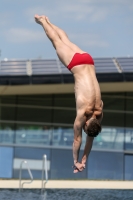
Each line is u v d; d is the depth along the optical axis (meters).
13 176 57.66
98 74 52.84
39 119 58.97
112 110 59.09
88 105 17.72
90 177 57.84
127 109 59.22
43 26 19.86
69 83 52.59
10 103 58.91
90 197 32.34
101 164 58.16
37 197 31.86
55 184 44.19
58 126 58.94
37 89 55.56
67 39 19.30
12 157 58.03
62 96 59.31
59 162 58.28
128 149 58.59
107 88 56.88
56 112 59.09
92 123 17.78
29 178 57.50
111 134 58.88
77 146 18.44
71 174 58.00
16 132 58.47
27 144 58.31
